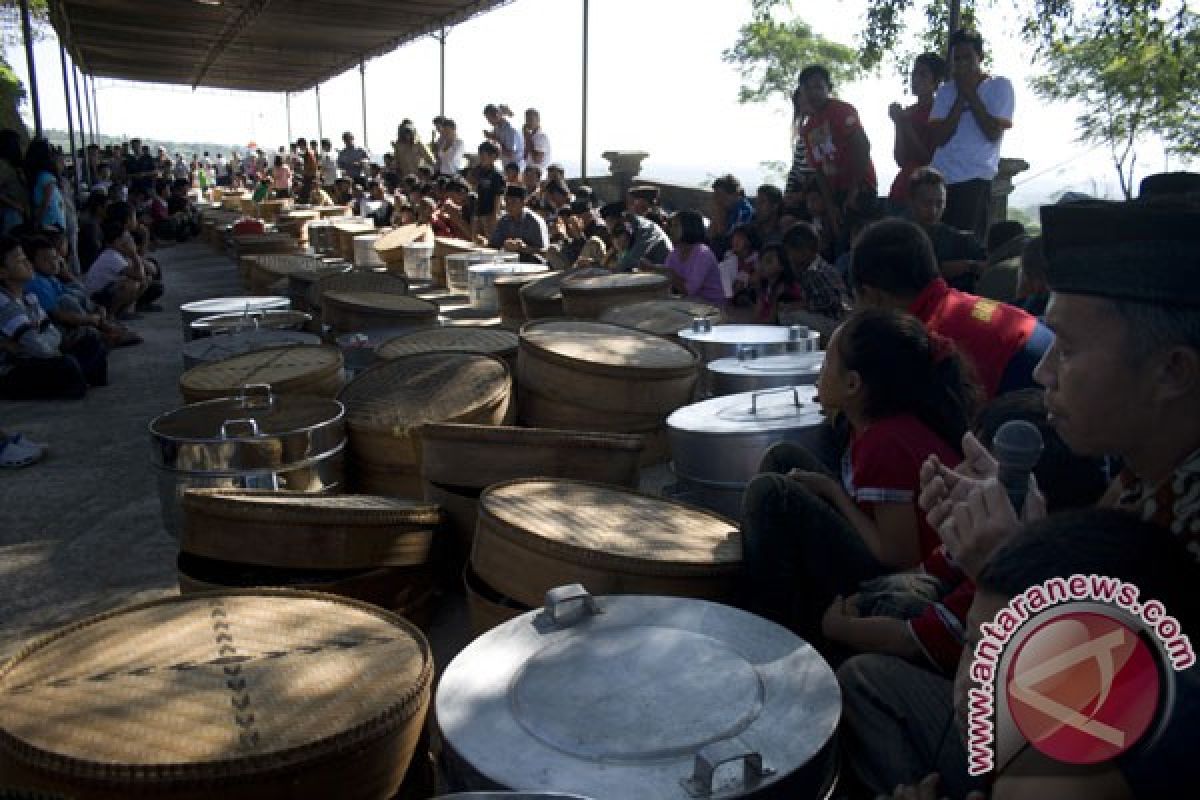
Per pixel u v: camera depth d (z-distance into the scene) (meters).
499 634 2.08
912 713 1.82
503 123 14.91
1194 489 1.13
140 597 3.59
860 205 7.05
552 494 3.02
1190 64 8.12
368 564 2.88
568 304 6.20
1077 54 8.72
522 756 1.66
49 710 1.88
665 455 4.48
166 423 3.62
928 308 3.07
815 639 2.60
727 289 7.38
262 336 5.30
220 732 1.80
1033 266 3.87
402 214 14.39
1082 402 1.18
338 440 3.65
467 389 4.09
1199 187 3.29
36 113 13.23
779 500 2.49
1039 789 0.95
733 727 1.73
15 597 3.61
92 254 11.66
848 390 2.42
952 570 2.22
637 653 1.99
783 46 23.66
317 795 1.77
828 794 1.78
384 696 1.94
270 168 29.44
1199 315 1.09
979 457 1.85
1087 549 0.98
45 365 6.50
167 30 23.64
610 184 15.52
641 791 1.56
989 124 6.48
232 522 2.76
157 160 29.84
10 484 4.89
